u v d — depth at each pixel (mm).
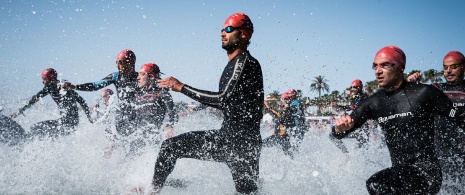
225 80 3307
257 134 3389
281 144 7895
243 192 3328
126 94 5578
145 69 5402
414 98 2986
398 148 3068
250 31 3477
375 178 2895
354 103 8352
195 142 3314
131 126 5367
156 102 5359
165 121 5531
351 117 3209
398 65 3029
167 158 3303
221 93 3234
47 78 6680
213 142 3309
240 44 3445
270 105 8711
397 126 3041
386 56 3033
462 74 4629
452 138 4301
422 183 2826
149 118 5316
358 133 7074
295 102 8609
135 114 5406
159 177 3324
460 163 4164
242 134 3287
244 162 3295
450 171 4113
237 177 3326
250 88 3314
